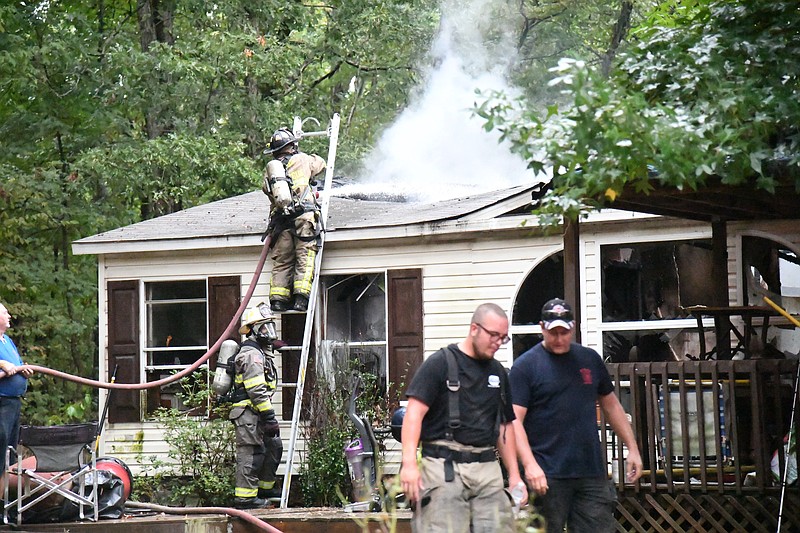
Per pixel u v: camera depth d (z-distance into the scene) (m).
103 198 29.53
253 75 25.97
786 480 10.53
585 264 15.46
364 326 17.64
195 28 27.70
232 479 16.53
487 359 8.05
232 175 25.28
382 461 15.83
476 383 7.97
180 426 16.81
